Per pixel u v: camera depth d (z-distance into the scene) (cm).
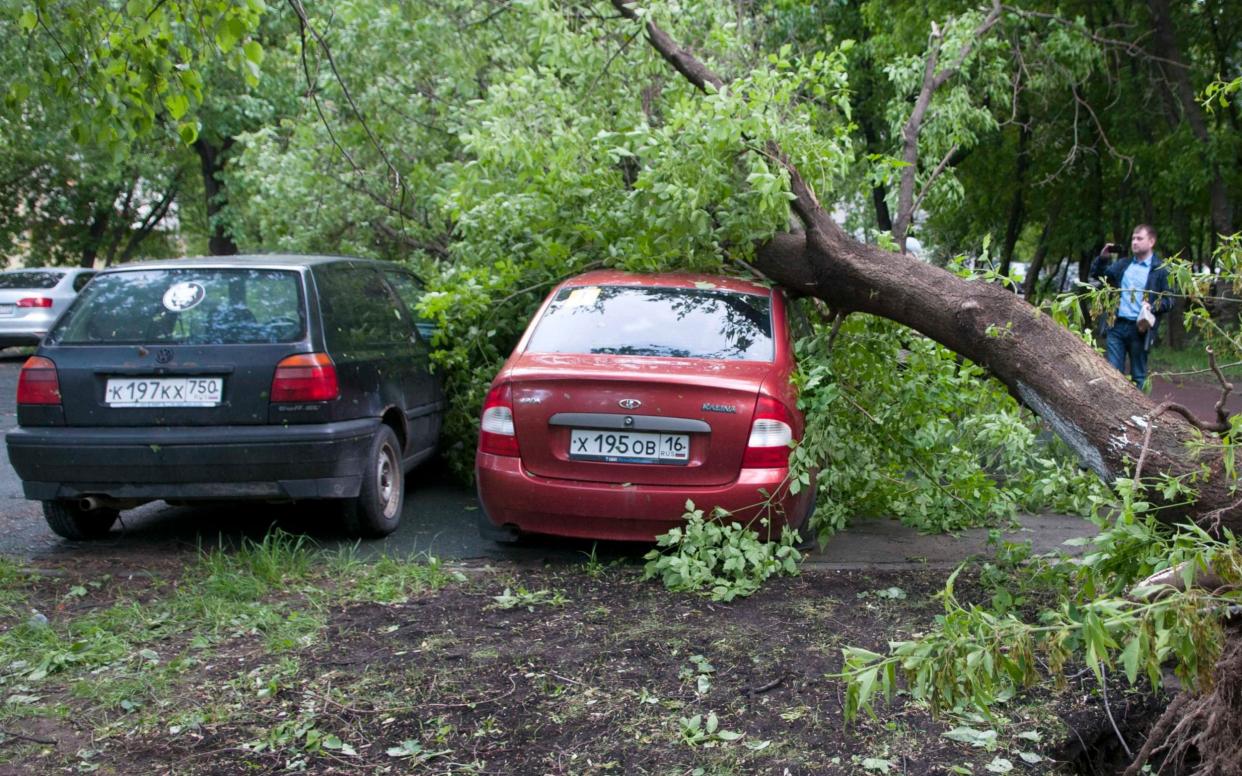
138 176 3200
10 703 394
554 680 412
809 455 551
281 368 586
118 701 394
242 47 605
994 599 470
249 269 626
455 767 347
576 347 594
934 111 1037
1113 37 2072
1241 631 313
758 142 621
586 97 816
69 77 605
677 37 830
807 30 1460
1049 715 385
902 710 387
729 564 521
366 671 421
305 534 653
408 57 1099
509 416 565
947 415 630
